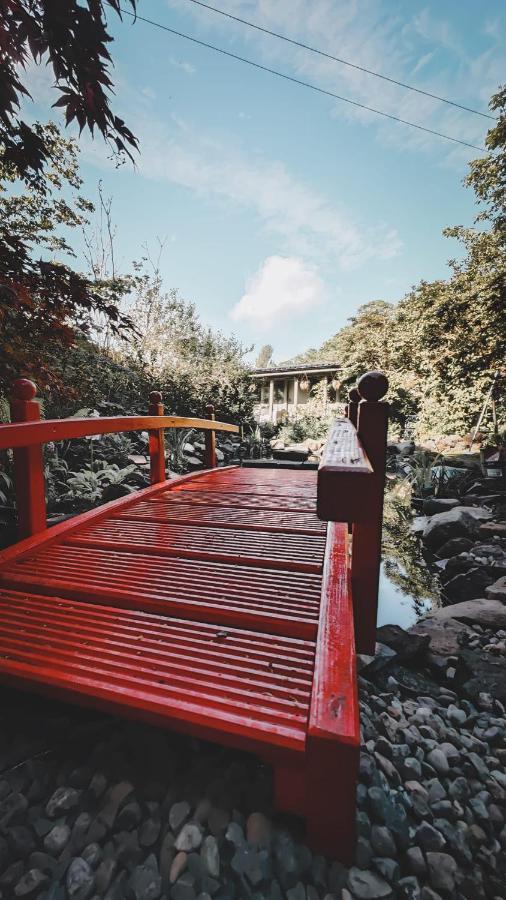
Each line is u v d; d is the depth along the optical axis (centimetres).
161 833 81
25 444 170
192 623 114
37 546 172
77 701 89
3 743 102
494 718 144
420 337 843
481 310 689
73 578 143
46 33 152
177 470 515
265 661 96
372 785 99
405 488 641
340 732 70
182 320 1072
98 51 156
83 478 347
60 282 244
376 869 78
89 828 82
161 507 255
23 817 84
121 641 105
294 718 77
